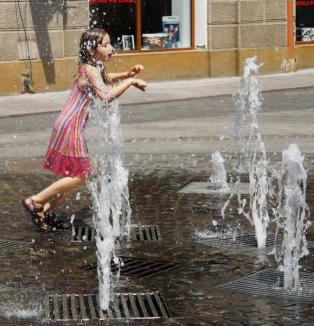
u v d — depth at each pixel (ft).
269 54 96.02
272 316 23.45
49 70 83.10
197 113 69.92
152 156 49.83
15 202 37.99
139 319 23.31
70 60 84.33
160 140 55.83
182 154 50.55
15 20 80.69
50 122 66.49
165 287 26.03
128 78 33.19
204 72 93.04
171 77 91.35
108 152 44.62
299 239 29.30
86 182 40.14
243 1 93.66
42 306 24.35
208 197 38.93
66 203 37.32
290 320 23.15
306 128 60.34
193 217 35.06
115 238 31.76
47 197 32.65
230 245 30.86
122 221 34.35
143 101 77.00
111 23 88.63
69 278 26.91
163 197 38.91
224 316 23.48
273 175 42.65
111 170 39.40
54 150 32.63
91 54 32.40
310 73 97.76
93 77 32.12
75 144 32.48
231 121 64.80
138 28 90.38
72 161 32.48
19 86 81.51
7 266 28.19
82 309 24.09
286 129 59.82
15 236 32.09
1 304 24.49
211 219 34.73
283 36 96.94
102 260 26.50
